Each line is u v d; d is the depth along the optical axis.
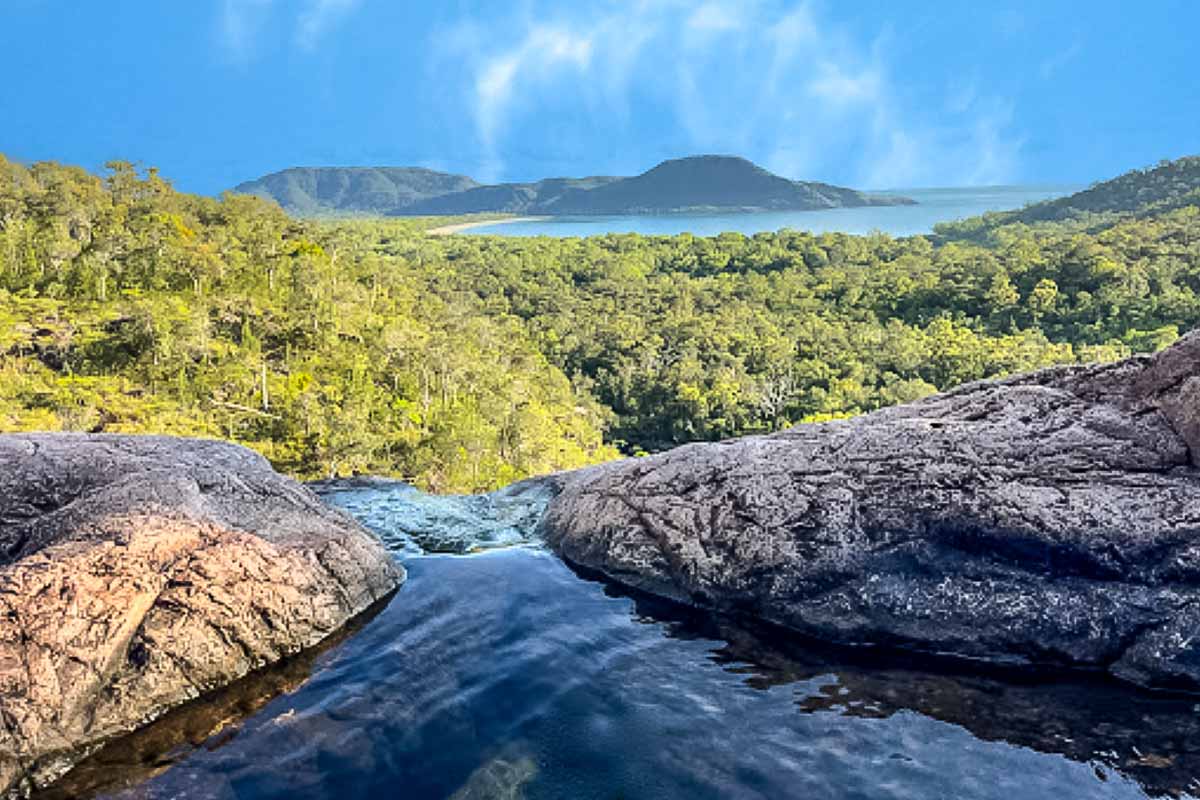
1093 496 3.78
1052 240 129.38
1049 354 77.38
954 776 2.75
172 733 3.14
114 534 3.54
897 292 114.25
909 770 2.80
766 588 4.09
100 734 3.06
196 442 5.34
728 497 4.51
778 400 74.06
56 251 70.69
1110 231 119.19
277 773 2.92
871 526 4.04
